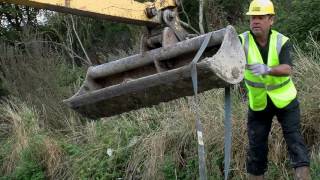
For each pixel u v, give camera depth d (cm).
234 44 382
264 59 479
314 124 593
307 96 610
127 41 1223
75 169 721
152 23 413
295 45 726
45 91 880
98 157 718
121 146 714
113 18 401
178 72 378
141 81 396
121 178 679
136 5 408
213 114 649
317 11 745
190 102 678
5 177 781
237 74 381
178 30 414
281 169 572
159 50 407
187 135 650
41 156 762
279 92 486
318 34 741
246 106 636
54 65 923
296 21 758
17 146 797
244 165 593
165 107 735
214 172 605
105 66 432
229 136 388
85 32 1228
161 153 657
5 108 888
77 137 790
